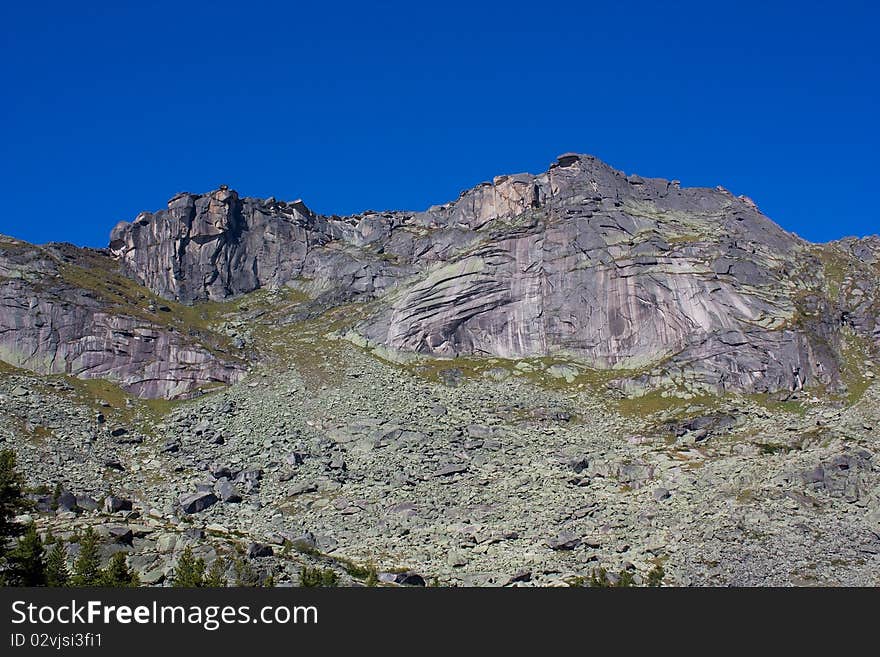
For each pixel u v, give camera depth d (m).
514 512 114.94
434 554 103.38
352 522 114.12
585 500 117.44
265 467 131.25
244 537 99.75
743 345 161.38
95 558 77.38
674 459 129.00
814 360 159.62
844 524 106.94
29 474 119.94
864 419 137.25
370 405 152.38
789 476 116.88
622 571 94.25
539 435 141.25
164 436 144.62
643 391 158.00
